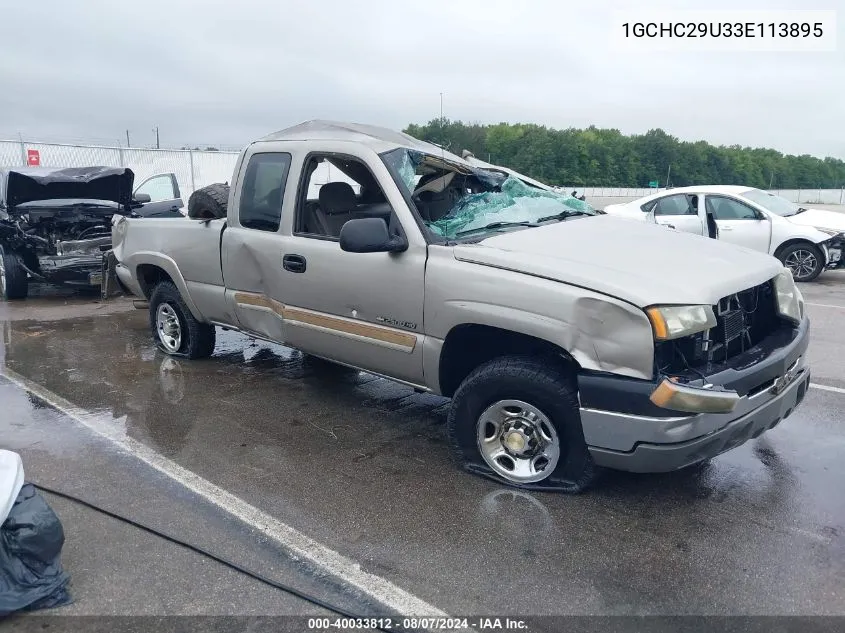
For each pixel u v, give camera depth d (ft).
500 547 10.30
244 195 16.11
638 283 10.34
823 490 11.96
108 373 19.29
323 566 9.87
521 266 11.22
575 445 11.30
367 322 13.53
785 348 11.39
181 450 13.93
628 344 10.10
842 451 13.55
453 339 12.28
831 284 34.94
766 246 35.40
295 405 16.55
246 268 16.12
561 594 9.18
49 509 9.43
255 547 10.36
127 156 71.00
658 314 9.91
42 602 9.01
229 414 15.96
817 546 10.21
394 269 12.73
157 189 41.06
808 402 16.47
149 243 19.56
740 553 10.06
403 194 12.91
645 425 10.11
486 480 12.49
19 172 30.17
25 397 17.29
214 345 20.47
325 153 14.33
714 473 12.63
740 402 10.34
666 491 11.96
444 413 16.02
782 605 8.89
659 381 10.04
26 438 14.58
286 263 14.80
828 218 35.88
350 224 11.96
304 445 14.16
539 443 11.76
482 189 16.03
